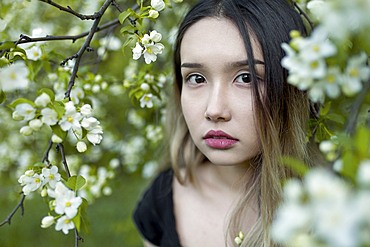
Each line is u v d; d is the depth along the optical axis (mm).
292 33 571
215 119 1022
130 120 2406
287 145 1130
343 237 399
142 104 1473
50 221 790
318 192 441
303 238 454
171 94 1708
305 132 1176
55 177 940
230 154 1062
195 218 1405
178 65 1398
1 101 791
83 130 881
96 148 2678
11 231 3291
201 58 1012
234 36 993
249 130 1029
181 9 2047
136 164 2477
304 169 550
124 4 2074
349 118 1379
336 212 417
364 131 496
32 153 2740
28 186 919
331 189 437
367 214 402
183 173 1535
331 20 490
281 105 1080
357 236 405
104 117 2855
